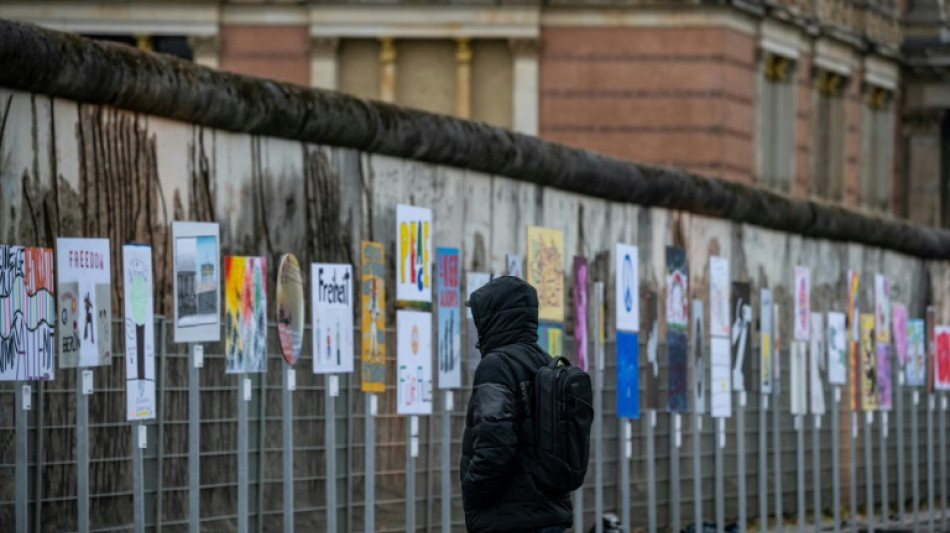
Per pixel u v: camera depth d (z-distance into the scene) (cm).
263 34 9044
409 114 3538
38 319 2336
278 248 3253
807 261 5141
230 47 9019
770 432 4562
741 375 4000
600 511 3519
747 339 4053
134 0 8844
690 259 4512
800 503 4188
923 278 6009
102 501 2703
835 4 10388
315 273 2800
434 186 3653
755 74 9494
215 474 2906
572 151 4034
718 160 9194
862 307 5494
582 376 2062
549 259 3434
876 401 4547
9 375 2288
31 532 2542
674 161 9194
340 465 3175
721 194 4597
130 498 2761
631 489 3975
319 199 3350
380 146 3478
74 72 2738
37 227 2716
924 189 11494
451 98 9219
